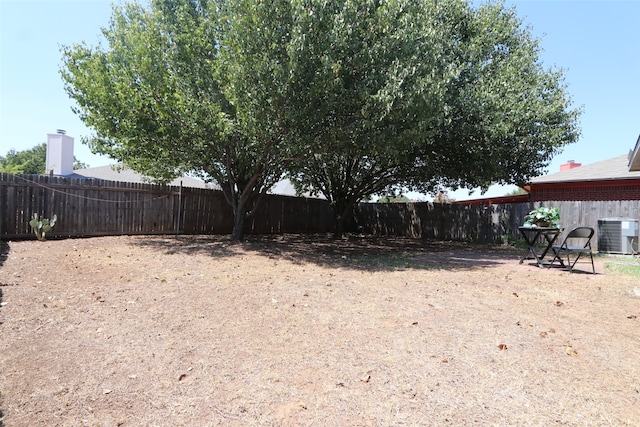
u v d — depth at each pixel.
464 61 9.59
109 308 3.69
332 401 2.10
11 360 2.51
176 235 10.74
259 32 6.61
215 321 3.40
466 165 10.52
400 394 2.18
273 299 4.19
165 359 2.60
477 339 3.06
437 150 10.45
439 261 7.91
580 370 2.53
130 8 8.90
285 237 13.08
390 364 2.57
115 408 2.01
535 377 2.42
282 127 7.34
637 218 10.07
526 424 1.89
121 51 7.91
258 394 2.17
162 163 9.52
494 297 4.54
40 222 8.02
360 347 2.86
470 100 8.91
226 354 2.70
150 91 7.21
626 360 2.71
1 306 3.58
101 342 2.87
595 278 5.98
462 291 4.85
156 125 7.55
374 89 6.89
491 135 9.04
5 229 7.89
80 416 1.92
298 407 2.04
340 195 13.38
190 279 5.12
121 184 9.80
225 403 2.07
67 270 5.33
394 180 13.54
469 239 13.64
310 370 2.47
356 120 7.36
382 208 16.72
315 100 6.99
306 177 13.59
